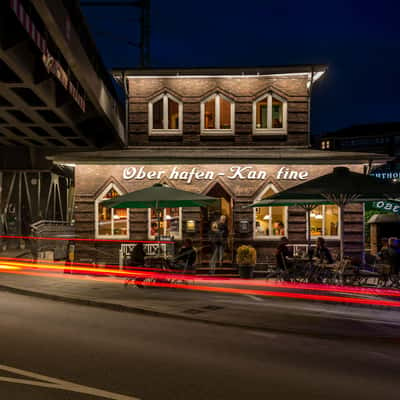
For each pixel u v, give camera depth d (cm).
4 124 2277
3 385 561
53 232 2361
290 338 846
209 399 528
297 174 1822
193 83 2002
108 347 756
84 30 1950
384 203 2134
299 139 1973
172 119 2005
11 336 820
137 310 1089
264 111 1994
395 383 593
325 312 1045
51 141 2736
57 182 3575
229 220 1973
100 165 1853
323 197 1278
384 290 1316
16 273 1767
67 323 945
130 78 2005
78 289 1366
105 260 1831
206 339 828
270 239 1823
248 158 1775
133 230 1850
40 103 1941
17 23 1380
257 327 915
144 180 1842
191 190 1833
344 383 591
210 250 1880
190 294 1290
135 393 541
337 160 1755
